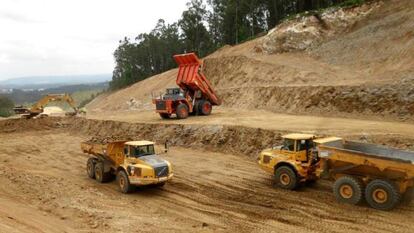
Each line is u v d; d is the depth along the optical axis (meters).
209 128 23.38
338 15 39.03
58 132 32.97
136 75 98.12
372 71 28.73
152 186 16.59
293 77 32.78
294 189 14.91
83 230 11.75
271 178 16.55
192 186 16.28
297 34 40.38
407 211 12.25
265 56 41.22
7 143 28.80
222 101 35.38
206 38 84.50
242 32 68.75
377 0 36.97
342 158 13.12
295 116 25.20
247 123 23.25
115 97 63.25
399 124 19.81
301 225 11.70
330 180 14.99
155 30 97.38
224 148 21.67
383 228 11.09
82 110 37.97
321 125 21.06
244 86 35.34
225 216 12.84
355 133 18.34
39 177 18.44
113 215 13.12
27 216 12.97
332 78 29.97
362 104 23.59
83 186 17.19
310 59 36.91
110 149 17.28
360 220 11.74
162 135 25.31
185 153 21.92
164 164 15.79
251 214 12.86
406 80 23.02
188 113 29.47
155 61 96.69
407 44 28.69
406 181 12.17
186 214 13.26
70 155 24.12
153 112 35.25
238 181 16.44
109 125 29.89
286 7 63.53
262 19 71.12
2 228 11.52
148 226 12.08
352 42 34.72
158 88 52.78
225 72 41.06
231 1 72.75
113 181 18.16
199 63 28.48
